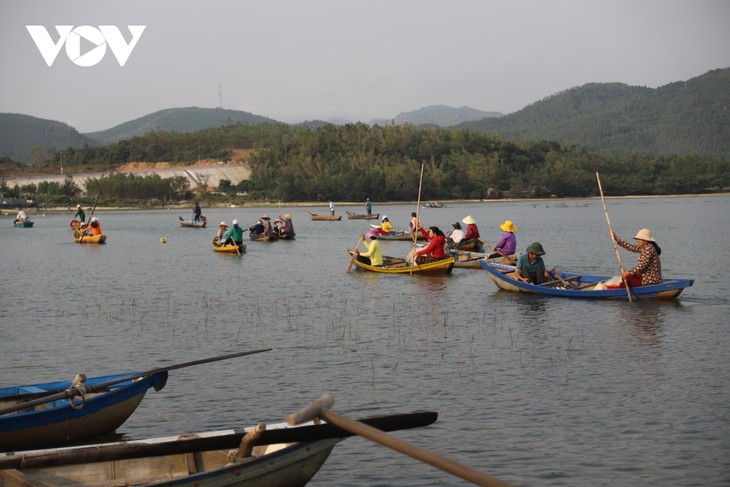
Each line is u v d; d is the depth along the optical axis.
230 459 9.09
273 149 180.62
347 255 42.06
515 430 11.73
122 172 181.25
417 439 11.40
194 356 16.97
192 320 21.42
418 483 9.90
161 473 9.17
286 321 21.14
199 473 8.36
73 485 8.77
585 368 15.38
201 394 13.90
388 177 163.38
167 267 36.59
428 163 177.25
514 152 194.25
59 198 148.12
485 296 25.17
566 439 11.33
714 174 197.88
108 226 78.94
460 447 11.05
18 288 28.97
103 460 8.61
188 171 178.38
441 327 19.95
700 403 12.95
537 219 84.25
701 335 18.41
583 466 10.33
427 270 31.44
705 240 49.06
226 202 153.00
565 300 23.94
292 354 17.00
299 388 14.20
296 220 88.94
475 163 178.12
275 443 8.85
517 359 16.23
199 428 12.06
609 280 24.59
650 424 11.92
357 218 88.00
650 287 23.38
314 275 32.28
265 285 29.17
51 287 29.22
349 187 158.88
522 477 10.00
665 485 9.72
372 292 26.77
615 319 20.55
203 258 41.22
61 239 59.22
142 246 50.78
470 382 14.45
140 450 8.69
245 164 181.38
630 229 63.19
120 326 20.56
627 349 17.03
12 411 10.40
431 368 15.55
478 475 6.31
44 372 15.62
